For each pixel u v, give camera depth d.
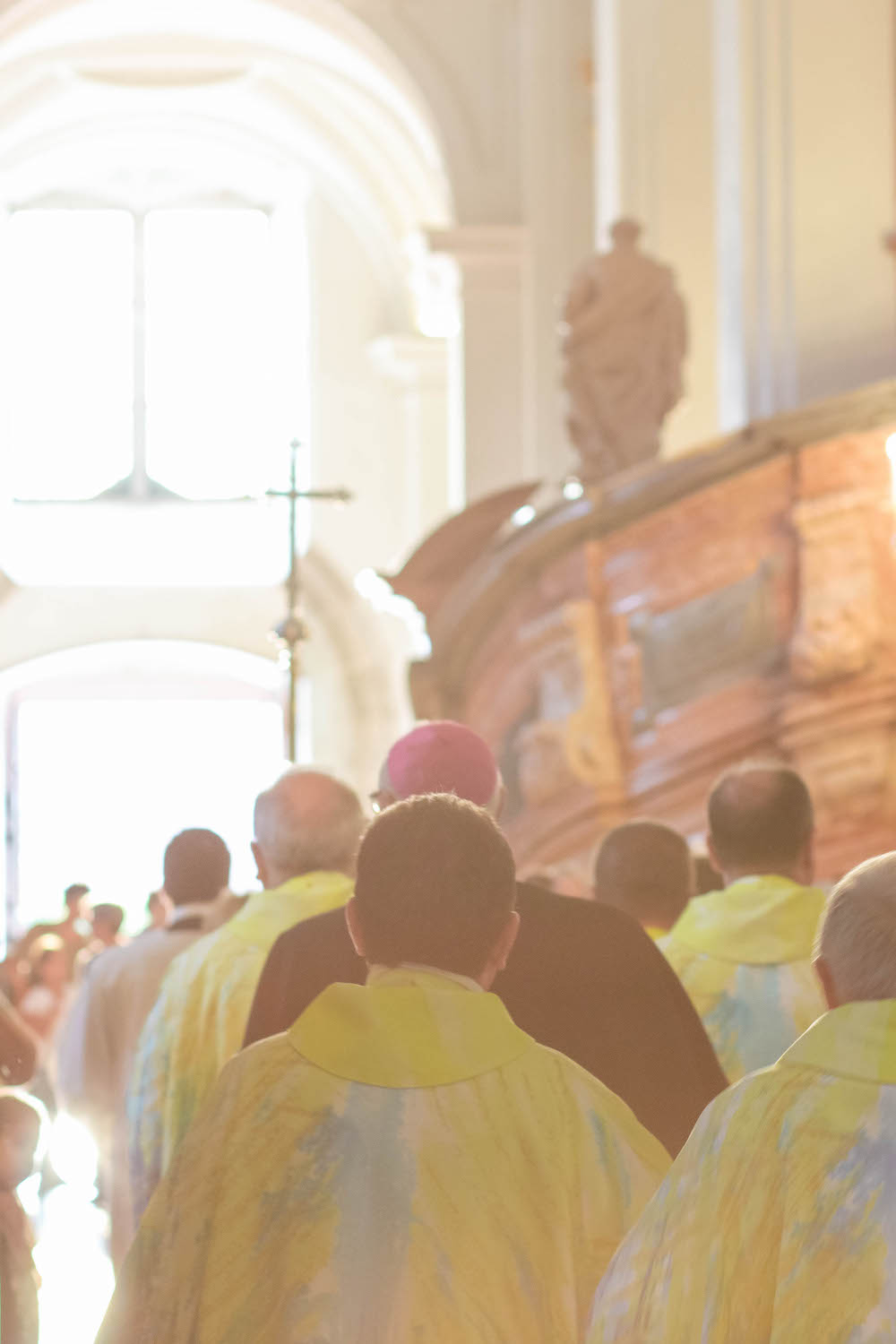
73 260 40.06
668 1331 2.89
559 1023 4.29
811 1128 2.90
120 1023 7.91
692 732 15.20
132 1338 3.32
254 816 5.95
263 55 36.84
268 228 40.56
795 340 17.97
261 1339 3.27
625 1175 3.44
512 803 17.22
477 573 17.03
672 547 15.48
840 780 14.40
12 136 37.53
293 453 18.16
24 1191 16.66
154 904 18.78
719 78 18.91
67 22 35.06
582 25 29.98
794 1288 2.80
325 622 39.72
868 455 14.43
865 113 18.16
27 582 39.41
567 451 29.70
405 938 3.59
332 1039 3.48
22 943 20.16
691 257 24.14
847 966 3.01
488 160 31.00
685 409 24.19
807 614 14.47
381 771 4.77
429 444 39.38
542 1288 3.33
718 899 5.54
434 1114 3.41
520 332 30.53
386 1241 3.30
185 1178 3.40
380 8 31.48
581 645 16.00
